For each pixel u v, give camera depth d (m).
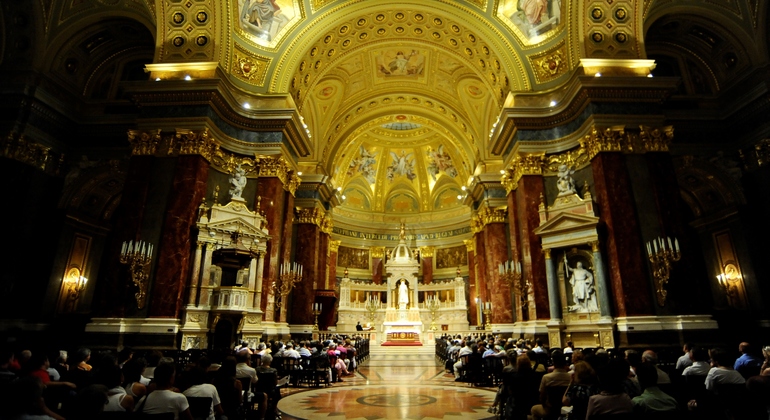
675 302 11.48
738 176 14.79
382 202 34.56
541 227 13.68
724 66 15.62
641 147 12.87
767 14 14.09
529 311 14.07
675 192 12.38
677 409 3.79
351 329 27.08
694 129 15.40
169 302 11.62
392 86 23.95
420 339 24.55
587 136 13.37
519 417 5.22
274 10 16.33
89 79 16.28
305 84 18.50
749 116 14.70
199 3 14.12
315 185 21.83
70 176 15.27
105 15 15.07
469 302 30.47
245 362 6.46
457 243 32.34
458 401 8.49
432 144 32.53
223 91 13.63
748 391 4.45
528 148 14.98
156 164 12.84
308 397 9.01
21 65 14.41
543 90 15.86
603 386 3.63
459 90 22.61
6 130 13.61
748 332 13.25
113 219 16.97
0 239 13.02
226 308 12.31
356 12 17.52
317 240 21.91
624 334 11.32
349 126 25.50
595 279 12.55
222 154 14.39
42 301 14.07
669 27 15.73
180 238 12.11
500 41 16.81
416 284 28.19
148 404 3.71
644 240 12.05
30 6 14.20
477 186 22.33
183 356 10.37
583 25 14.20
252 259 13.55
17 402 2.83
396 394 9.41
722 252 15.35
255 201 14.73
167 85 13.05
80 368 5.93
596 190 12.95
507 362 6.82
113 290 11.73
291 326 19.12
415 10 17.98
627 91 13.16
